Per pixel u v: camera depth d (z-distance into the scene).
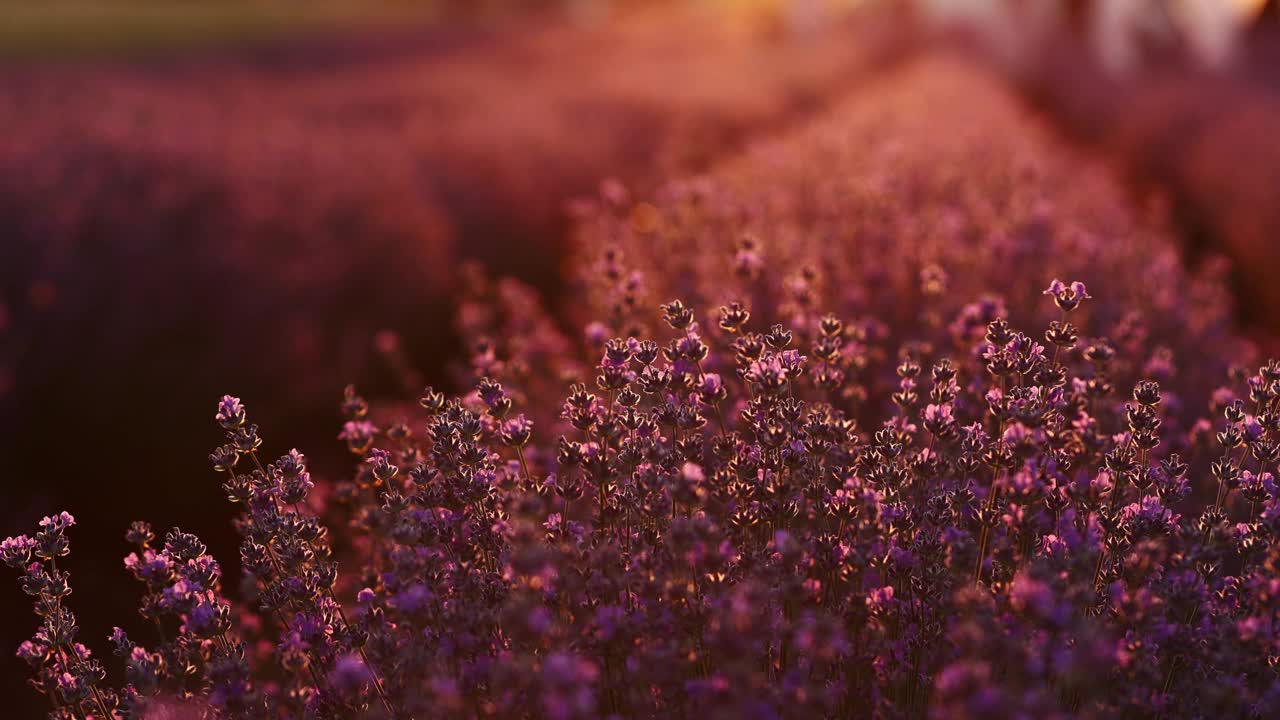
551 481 2.05
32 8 36.62
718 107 12.75
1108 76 16.34
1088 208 6.06
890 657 1.92
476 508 2.03
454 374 4.64
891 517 1.96
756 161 7.14
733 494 2.06
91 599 3.58
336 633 1.97
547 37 33.47
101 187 6.33
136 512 4.09
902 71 22.11
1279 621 1.74
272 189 6.37
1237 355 4.02
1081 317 3.95
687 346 2.12
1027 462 1.93
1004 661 1.64
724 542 1.85
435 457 2.04
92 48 26.62
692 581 1.90
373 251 5.67
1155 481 2.05
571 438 2.93
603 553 1.83
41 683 1.94
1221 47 18.41
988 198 5.77
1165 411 2.86
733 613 1.61
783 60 21.45
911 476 2.10
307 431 4.61
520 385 3.46
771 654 1.88
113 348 4.62
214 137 8.23
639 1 54.31
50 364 4.52
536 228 7.14
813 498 2.06
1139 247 4.98
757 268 3.42
